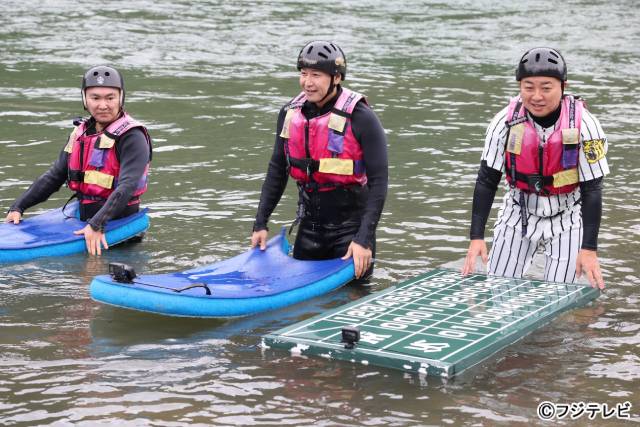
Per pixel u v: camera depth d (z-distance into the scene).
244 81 25.39
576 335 9.38
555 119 10.36
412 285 10.80
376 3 41.22
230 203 14.60
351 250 11.31
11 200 14.42
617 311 10.13
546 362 8.66
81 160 12.92
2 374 8.34
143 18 36.28
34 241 12.25
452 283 10.86
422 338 8.97
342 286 11.18
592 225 10.33
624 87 24.50
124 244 12.71
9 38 31.66
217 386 8.11
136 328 9.61
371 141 11.30
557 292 10.48
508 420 7.45
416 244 12.62
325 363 8.63
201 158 17.44
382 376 8.31
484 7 40.19
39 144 18.22
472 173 16.38
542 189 10.65
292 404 7.75
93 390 8.01
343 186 11.57
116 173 12.91
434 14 38.09
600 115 21.19
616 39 32.19
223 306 9.98
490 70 26.98
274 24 35.12
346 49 30.06
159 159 17.34
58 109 21.67
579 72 26.52
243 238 12.93
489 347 8.78
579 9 39.41
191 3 40.69
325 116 11.37
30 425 7.35
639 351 8.98
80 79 25.39
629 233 12.98
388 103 22.53
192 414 7.56
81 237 12.36
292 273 11.16
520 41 31.83
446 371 8.23
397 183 15.65
